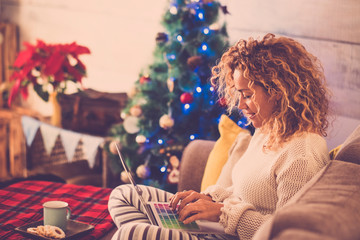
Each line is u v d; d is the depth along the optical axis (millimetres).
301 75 1380
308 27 2791
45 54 2926
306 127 1363
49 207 1425
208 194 1589
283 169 1319
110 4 3674
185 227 1364
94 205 1780
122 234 1253
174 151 2625
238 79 1435
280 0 2873
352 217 803
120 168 2820
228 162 1809
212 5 2572
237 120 2508
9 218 1581
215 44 2525
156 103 2654
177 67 2531
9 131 3525
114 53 3719
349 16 2641
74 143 2658
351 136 1429
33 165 2984
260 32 2973
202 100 2559
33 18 4008
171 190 2707
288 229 731
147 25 3545
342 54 2682
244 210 1346
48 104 3998
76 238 1414
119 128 2807
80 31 3834
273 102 1413
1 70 3820
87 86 3861
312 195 896
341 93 2697
